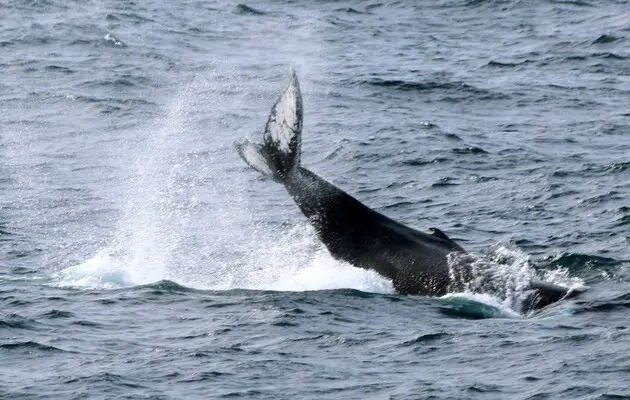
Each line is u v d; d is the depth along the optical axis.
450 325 65.81
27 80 155.75
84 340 63.97
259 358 60.88
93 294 73.31
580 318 65.62
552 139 124.69
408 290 72.12
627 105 142.25
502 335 63.62
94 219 97.38
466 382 57.22
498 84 154.00
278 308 68.88
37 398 55.75
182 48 178.00
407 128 129.50
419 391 56.25
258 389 56.91
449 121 134.75
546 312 67.62
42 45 176.25
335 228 75.12
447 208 99.12
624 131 128.38
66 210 100.50
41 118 138.25
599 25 195.25
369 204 102.06
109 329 65.88
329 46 182.50
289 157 74.88
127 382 57.69
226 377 58.34
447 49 181.25
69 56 170.00
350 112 139.38
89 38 180.50
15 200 104.12
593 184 104.19
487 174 110.12
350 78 156.38
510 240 86.94
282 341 63.41
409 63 168.75
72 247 88.62
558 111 139.75
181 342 63.56
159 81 156.25
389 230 74.50
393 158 116.88
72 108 142.62
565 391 55.59
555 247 84.50
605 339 61.84
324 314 67.88
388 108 141.88
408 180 109.44
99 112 140.75
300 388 56.94
